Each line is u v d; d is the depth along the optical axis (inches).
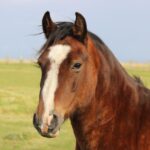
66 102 287.7
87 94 299.4
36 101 1364.4
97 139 315.6
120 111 318.0
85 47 298.4
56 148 788.0
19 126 1002.1
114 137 315.6
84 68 294.7
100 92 311.1
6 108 1235.9
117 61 325.4
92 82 301.4
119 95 319.0
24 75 2625.5
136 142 313.9
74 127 320.2
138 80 346.6
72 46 293.4
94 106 310.2
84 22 298.7
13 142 815.7
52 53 289.3
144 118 316.8
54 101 283.0
